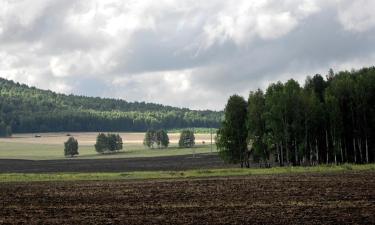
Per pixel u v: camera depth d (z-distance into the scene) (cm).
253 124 11175
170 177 7919
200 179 7156
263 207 4259
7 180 7844
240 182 6391
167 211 4206
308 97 11194
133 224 3659
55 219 3938
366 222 3528
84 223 3741
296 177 6831
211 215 3944
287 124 11000
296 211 4006
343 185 5609
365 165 8744
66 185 6731
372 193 4900
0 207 4650
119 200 4994
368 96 11094
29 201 5075
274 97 11112
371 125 11112
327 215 3800
